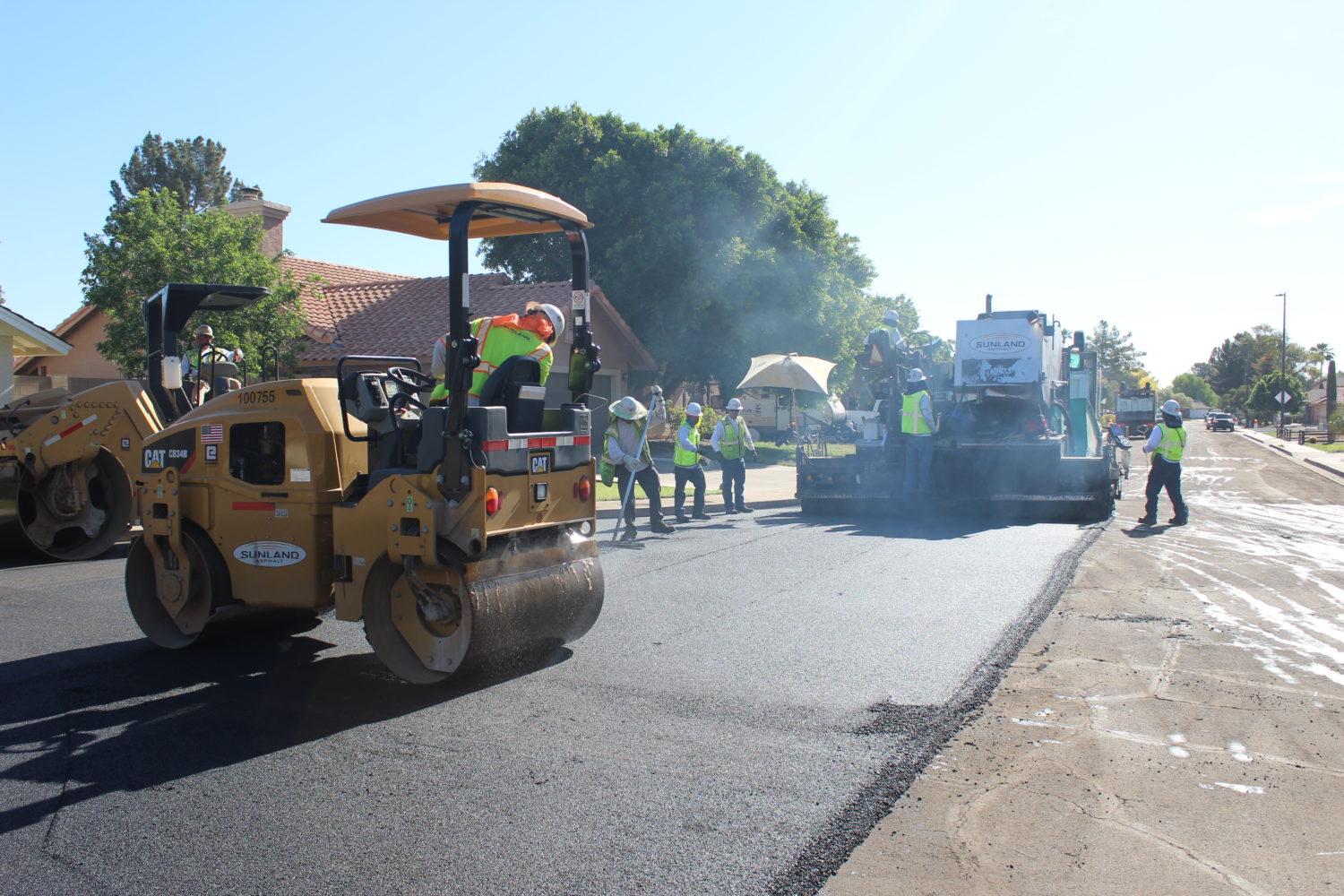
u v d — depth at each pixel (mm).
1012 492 13656
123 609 7602
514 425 5852
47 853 3568
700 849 3541
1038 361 13578
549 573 5918
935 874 3363
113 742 4688
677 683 5559
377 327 22344
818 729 4785
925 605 7551
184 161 63438
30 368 25203
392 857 3506
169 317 7828
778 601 7699
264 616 7141
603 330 25672
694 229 27969
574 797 4000
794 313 28750
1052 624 6973
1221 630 6773
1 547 10570
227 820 3830
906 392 13414
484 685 5555
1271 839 3621
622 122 29781
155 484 6246
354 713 5105
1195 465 30578
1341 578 8820
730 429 14484
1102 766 4316
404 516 5414
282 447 5957
